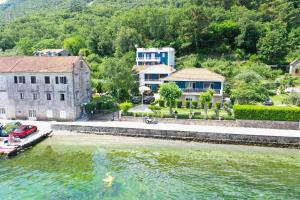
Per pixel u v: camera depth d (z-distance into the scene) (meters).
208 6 143.50
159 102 62.38
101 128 48.91
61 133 49.38
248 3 141.38
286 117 47.34
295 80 82.31
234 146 44.09
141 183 31.30
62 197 28.12
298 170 35.22
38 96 53.72
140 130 47.75
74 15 196.88
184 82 63.62
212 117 50.38
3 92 54.75
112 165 36.31
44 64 54.34
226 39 114.12
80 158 38.69
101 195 28.48
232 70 90.44
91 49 122.88
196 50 114.00
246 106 49.25
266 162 37.81
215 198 28.33
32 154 40.16
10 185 30.84
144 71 76.81
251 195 29.00
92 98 63.28
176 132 46.50
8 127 47.53
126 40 113.44
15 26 169.25
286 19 117.94
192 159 38.72
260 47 104.25
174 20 120.12
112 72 65.81
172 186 30.70
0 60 57.25
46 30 160.50
